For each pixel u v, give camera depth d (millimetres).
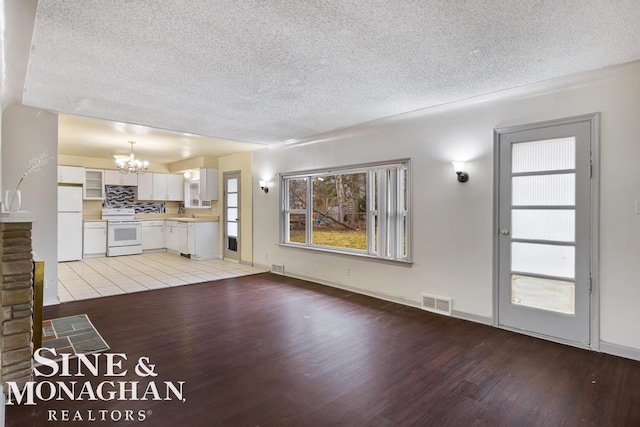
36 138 3994
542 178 3180
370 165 4582
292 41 2297
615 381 2410
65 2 1833
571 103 2996
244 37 2242
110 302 4324
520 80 2982
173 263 7090
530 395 2246
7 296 2184
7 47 2361
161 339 3148
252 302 4344
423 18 2010
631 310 2736
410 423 1958
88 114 4125
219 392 2273
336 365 2662
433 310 3945
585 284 2941
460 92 3293
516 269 3348
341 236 5141
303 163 5594
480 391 2295
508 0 1822
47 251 4152
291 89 3217
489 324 3523
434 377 2479
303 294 4727
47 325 3479
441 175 3871
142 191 8602
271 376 2488
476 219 3604
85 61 2598
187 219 7961
